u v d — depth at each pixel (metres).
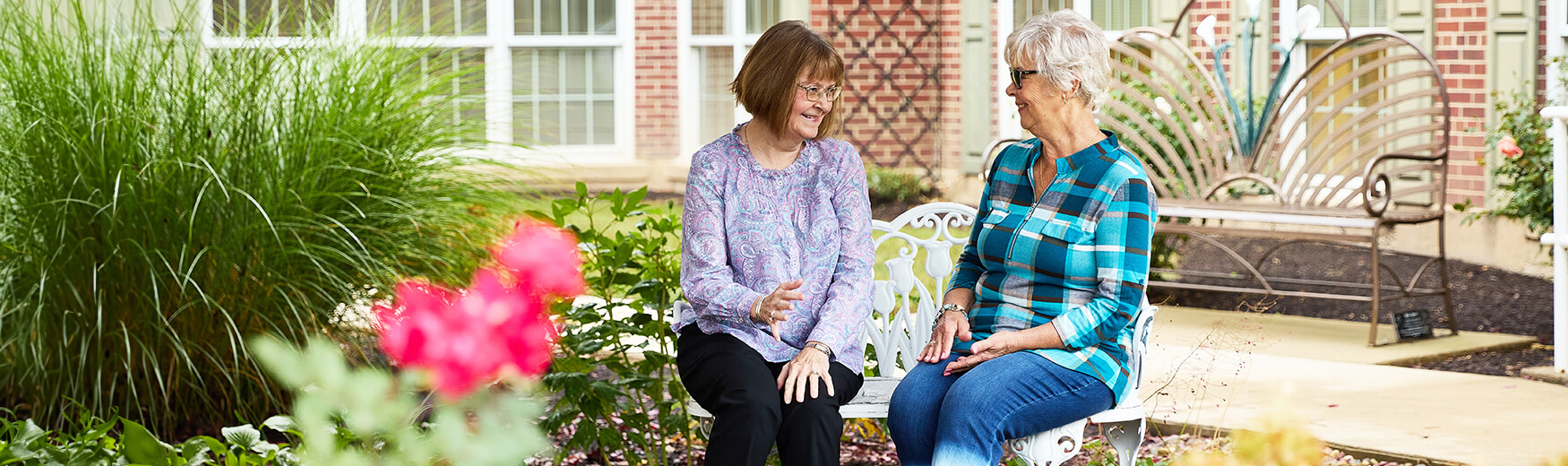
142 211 3.37
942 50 9.75
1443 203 5.14
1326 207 5.42
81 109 3.42
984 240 2.66
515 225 3.35
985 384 2.44
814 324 2.70
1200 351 4.56
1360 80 7.41
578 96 9.34
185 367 3.49
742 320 2.57
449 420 1.34
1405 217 4.97
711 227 2.68
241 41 3.92
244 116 3.60
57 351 3.46
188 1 4.06
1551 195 6.15
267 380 3.53
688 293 2.65
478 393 1.59
